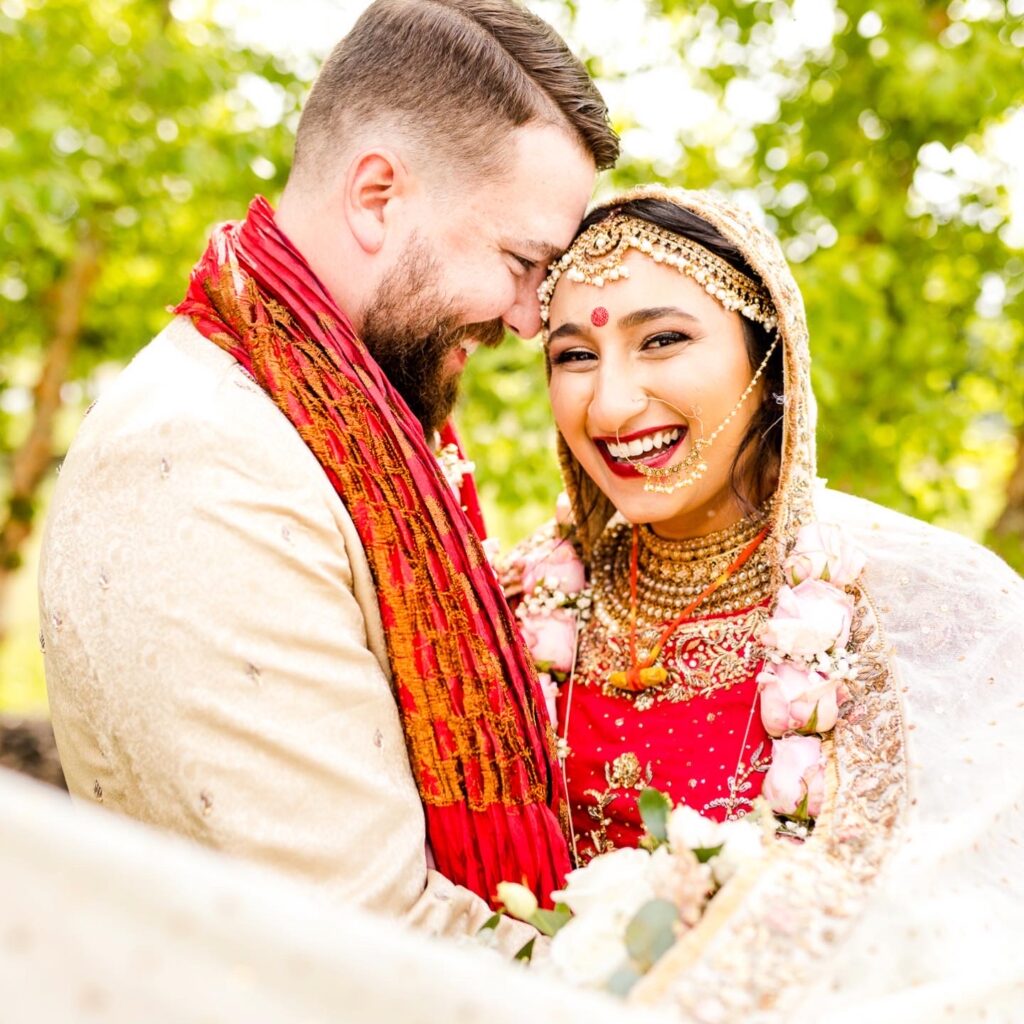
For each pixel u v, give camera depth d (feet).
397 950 2.72
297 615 4.72
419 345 5.84
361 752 4.78
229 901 2.57
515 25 5.82
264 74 15.28
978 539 15.71
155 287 18.85
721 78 15.10
